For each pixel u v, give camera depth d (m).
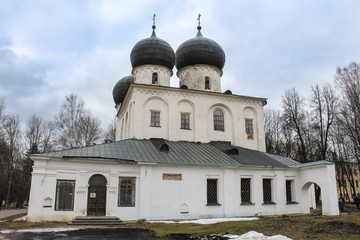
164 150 26.33
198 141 31.02
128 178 23.00
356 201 30.86
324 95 42.34
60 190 21.30
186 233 16.16
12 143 48.41
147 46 34.38
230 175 25.83
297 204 28.16
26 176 52.44
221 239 14.16
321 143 41.69
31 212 20.38
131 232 16.52
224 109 33.31
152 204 22.97
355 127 37.72
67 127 44.50
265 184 27.72
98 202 21.89
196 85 35.50
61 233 15.82
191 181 24.52
